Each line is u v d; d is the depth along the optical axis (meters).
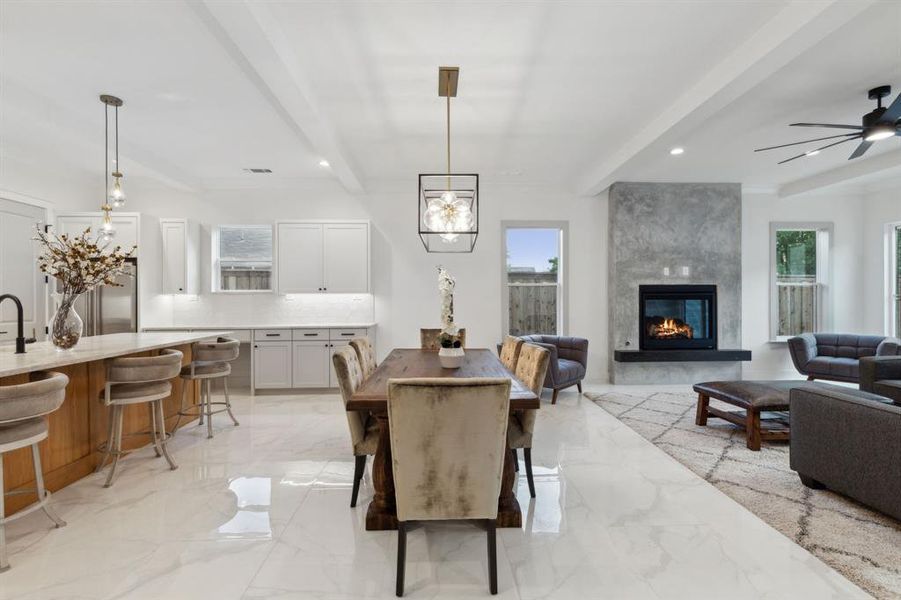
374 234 6.24
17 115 3.67
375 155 5.01
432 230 3.40
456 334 3.20
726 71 2.99
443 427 1.83
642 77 3.23
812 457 2.75
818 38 2.46
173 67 3.11
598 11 2.48
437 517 1.86
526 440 2.67
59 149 4.59
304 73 3.11
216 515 2.49
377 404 2.18
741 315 6.34
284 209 6.19
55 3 2.41
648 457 3.37
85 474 3.05
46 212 5.20
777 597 1.79
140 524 2.39
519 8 2.45
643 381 6.15
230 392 5.77
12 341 4.76
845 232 6.59
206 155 5.05
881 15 2.51
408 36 2.70
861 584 1.86
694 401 5.15
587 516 2.47
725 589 1.84
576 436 3.88
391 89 3.38
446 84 3.27
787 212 6.59
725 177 6.00
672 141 4.06
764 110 3.86
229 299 6.16
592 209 6.38
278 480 2.99
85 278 3.13
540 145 4.69
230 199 6.14
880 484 2.32
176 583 1.89
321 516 2.49
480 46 2.82
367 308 6.24
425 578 1.94
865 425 2.40
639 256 6.16
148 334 4.43
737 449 3.54
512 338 3.77
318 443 3.74
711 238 6.21
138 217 5.45
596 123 4.09
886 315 6.31
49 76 3.22
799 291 6.64
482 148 4.78
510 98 3.56
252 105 3.72
